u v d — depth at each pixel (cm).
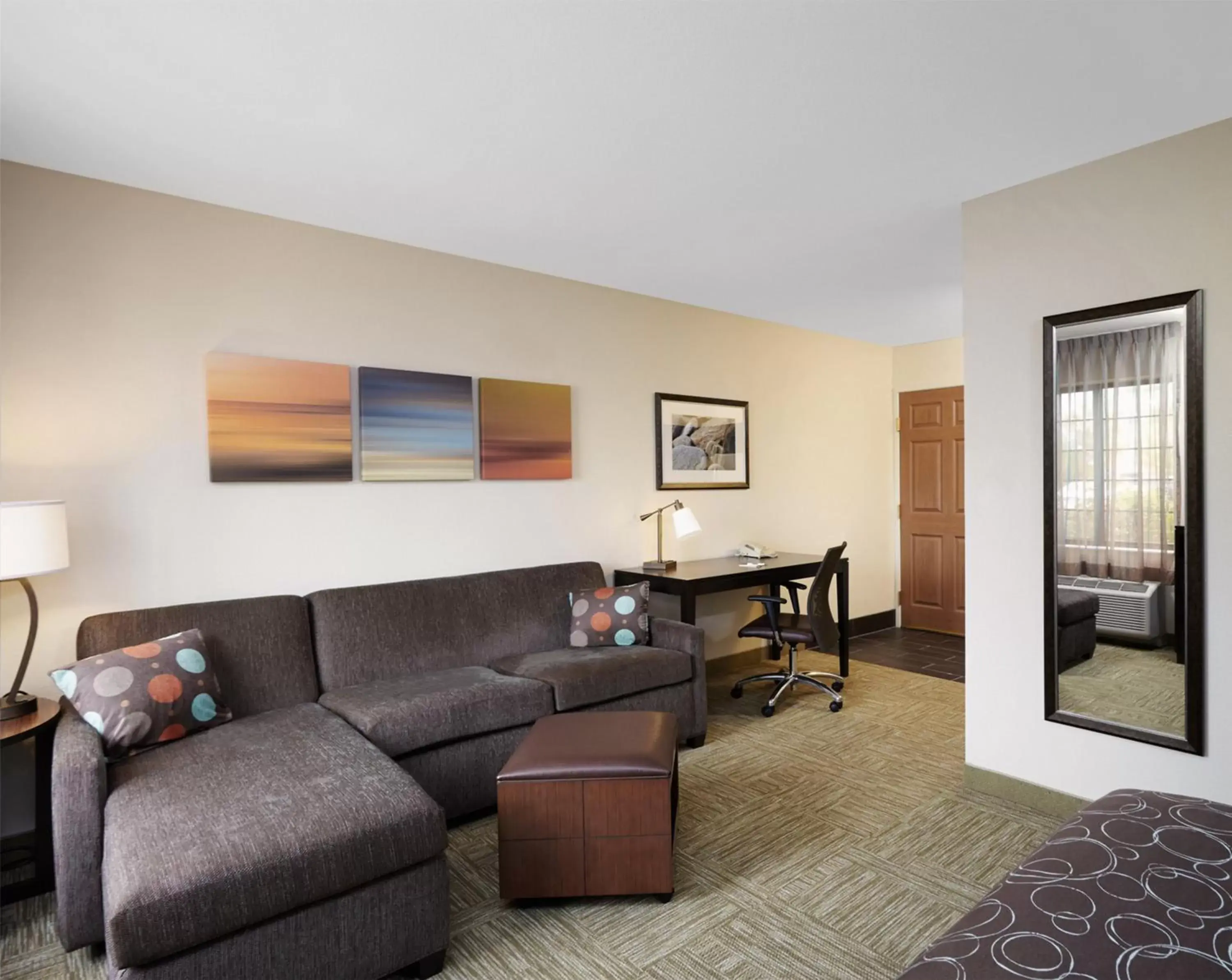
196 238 288
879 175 268
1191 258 236
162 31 179
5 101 211
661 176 268
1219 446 232
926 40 187
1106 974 115
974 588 292
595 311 418
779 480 525
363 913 178
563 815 214
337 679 296
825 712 398
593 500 417
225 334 295
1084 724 262
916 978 118
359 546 330
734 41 186
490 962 193
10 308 251
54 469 258
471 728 270
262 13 173
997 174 268
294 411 307
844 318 504
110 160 252
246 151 246
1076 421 262
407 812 185
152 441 278
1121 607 252
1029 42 188
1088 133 237
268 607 288
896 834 259
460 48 188
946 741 352
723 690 445
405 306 344
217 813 181
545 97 212
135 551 274
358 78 201
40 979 188
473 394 367
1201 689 236
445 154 249
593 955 195
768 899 220
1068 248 264
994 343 284
